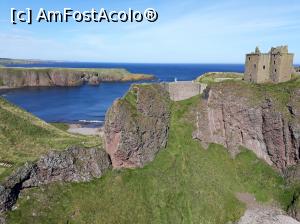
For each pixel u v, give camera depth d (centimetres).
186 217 7681
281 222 7825
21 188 6581
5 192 6131
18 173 6494
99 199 7300
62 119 16150
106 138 8269
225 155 9644
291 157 9031
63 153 7356
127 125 8269
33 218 6281
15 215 6162
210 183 8600
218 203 8162
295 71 11125
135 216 7275
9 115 9850
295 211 8031
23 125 9631
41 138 9144
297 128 8762
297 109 8938
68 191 7112
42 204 6588
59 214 6594
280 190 8788
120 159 8244
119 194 7600
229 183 8881
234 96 9900
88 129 13750
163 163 8775
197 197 8144
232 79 11306
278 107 9275
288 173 8938
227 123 9938
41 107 19100
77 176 7456
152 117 9038
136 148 8362
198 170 8856
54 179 7138
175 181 8375
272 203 8531
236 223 7806
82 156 7694
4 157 7381
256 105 9625
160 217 7475
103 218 6944
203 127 9875
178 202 7912
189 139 9588
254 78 10400
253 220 7881
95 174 7750
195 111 10056
